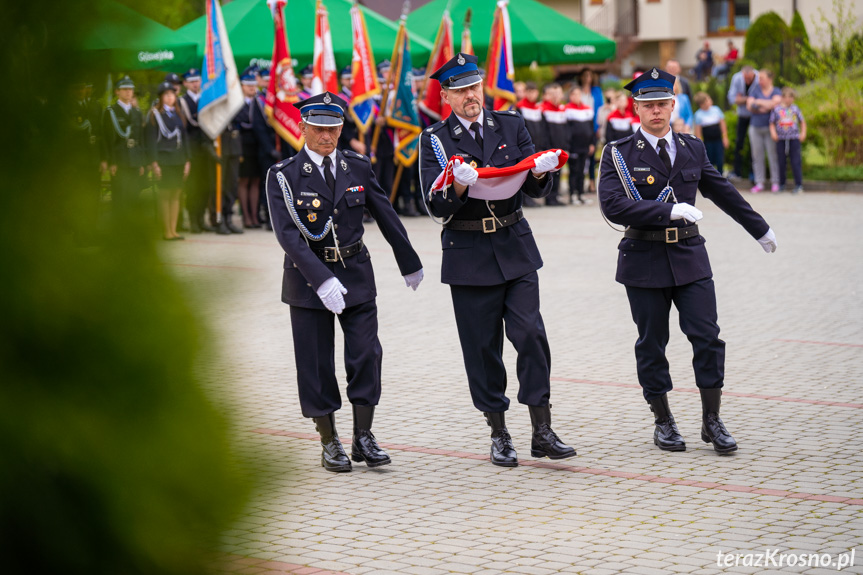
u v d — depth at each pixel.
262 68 20.05
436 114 20.16
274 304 12.03
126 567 1.88
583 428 7.25
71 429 1.80
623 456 6.61
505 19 20.38
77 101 1.86
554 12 24.22
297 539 5.17
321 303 6.41
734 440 6.64
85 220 1.85
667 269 6.76
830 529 5.21
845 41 26.91
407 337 10.38
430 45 22.33
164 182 1.90
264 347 9.90
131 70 1.89
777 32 35.72
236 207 22.05
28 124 1.83
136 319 1.85
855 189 23.97
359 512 5.62
